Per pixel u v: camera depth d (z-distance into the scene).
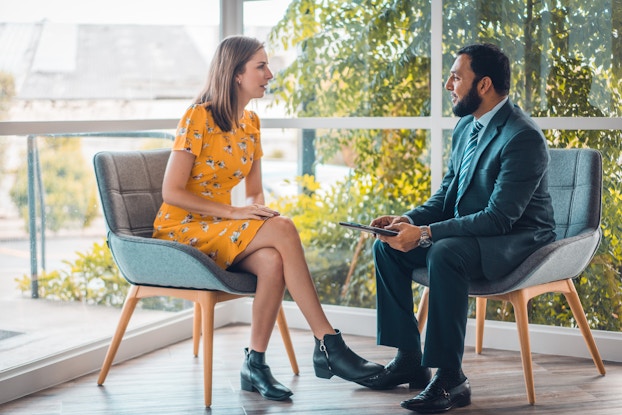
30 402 2.80
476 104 2.87
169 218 2.97
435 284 2.69
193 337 3.40
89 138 3.22
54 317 3.09
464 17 3.42
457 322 2.69
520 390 2.90
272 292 2.84
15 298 2.92
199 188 2.97
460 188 2.91
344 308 3.75
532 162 2.74
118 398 2.84
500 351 3.43
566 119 3.31
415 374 2.88
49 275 3.07
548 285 2.90
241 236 2.85
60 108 3.07
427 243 2.79
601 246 3.33
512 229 2.83
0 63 2.83
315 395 2.86
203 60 3.71
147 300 3.51
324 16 3.67
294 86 3.77
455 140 3.07
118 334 2.97
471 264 2.72
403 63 3.54
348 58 3.64
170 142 3.62
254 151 3.14
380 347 3.48
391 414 2.66
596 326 3.36
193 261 2.70
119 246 2.84
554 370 3.15
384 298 2.90
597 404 2.75
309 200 3.79
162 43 3.51
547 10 3.31
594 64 3.27
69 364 3.05
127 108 3.36
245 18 3.82
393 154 3.60
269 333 2.88
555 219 3.04
